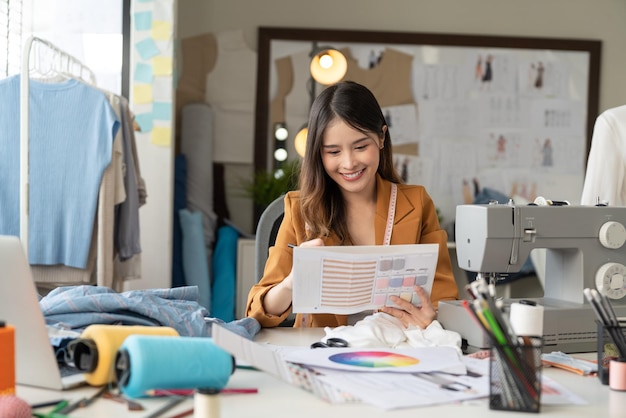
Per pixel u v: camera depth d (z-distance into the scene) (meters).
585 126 5.32
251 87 5.14
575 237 1.69
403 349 1.46
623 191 2.60
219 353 1.17
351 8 5.21
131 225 3.32
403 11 5.23
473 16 5.27
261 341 1.69
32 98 3.10
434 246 1.68
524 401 1.13
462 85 5.25
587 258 1.69
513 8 5.29
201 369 1.14
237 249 4.73
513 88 5.28
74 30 4.04
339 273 1.63
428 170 5.26
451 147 5.27
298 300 1.63
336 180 1.91
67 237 3.13
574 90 5.32
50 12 4.02
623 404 1.20
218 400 1.02
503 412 1.13
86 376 1.21
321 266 1.61
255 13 5.16
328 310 1.65
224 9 5.14
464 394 1.20
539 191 5.31
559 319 1.62
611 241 1.69
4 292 1.18
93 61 4.04
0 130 3.07
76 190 3.13
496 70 5.27
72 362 1.27
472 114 5.27
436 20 5.25
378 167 2.07
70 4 4.03
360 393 1.19
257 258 2.28
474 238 1.68
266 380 1.29
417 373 1.31
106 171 3.15
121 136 3.25
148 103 4.05
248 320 1.76
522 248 1.67
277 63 5.15
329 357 1.38
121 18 4.05
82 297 1.51
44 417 1.06
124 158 3.30
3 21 3.71
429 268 1.70
